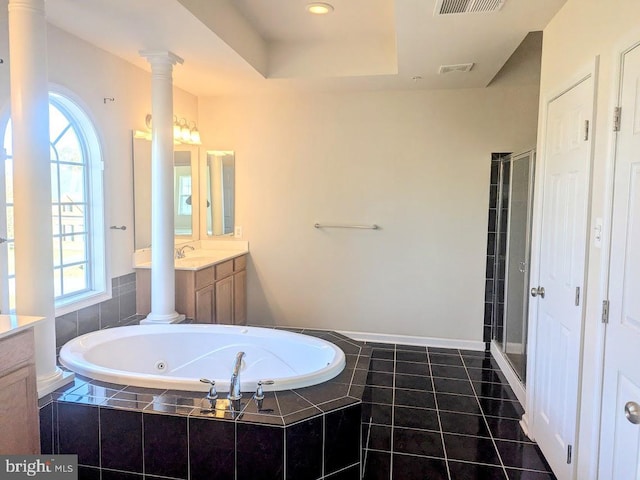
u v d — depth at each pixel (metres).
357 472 2.22
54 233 2.95
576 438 2.02
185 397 2.22
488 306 4.29
